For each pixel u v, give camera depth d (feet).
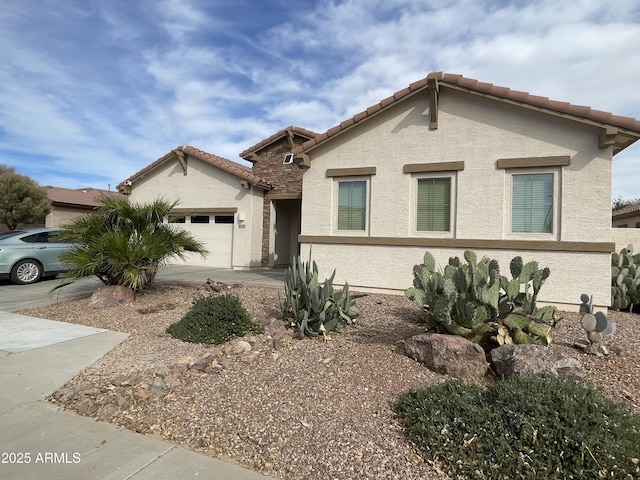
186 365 14.88
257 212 51.08
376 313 23.35
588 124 24.62
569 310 25.72
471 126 28.53
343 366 14.88
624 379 13.47
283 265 55.77
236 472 9.11
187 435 10.68
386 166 31.30
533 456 8.64
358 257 32.14
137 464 9.30
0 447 9.96
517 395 10.16
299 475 9.02
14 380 14.26
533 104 25.76
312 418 11.23
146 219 29.01
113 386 13.48
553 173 26.40
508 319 15.49
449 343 14.28
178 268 50.31
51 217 81.41
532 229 27.07
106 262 26.71
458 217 28.84
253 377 13.94
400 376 13.98
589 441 8.45
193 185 53.42
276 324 19.93
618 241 35.17
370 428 10.74
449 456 9.25
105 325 22.13
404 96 29.73
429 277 17.56
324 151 33.63
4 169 74.38
